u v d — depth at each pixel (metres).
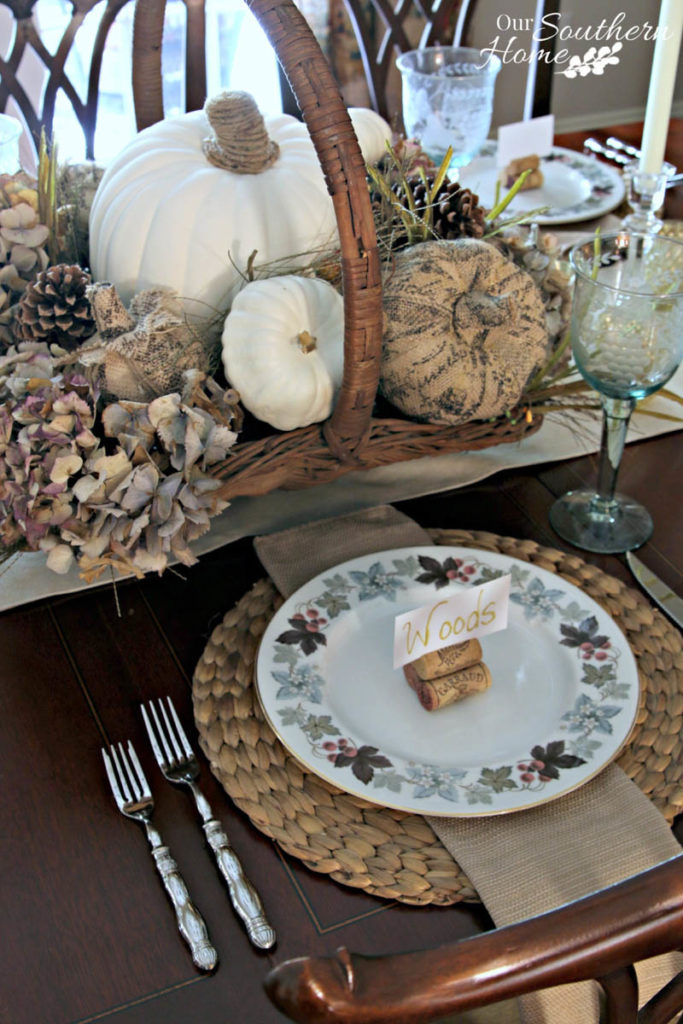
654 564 0.83
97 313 0.80
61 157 1.17
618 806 0.61
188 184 0.92
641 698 0.69
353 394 0.77
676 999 0.46
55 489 0.71
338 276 0.94
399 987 0.35
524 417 0.91
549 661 0.72
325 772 0.62
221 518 0.90
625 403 0.84
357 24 1.48
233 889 0.58
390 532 0.85
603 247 0.88
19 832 0.63
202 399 0.77
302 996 0.35
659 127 1.01
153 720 0.70
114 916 0.58
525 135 1.34
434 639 0.68
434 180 0.99
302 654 0.71
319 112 0.66
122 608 0.81
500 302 0.82
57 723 0.71
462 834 0.60
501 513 0.91
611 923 0.38
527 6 2.27
